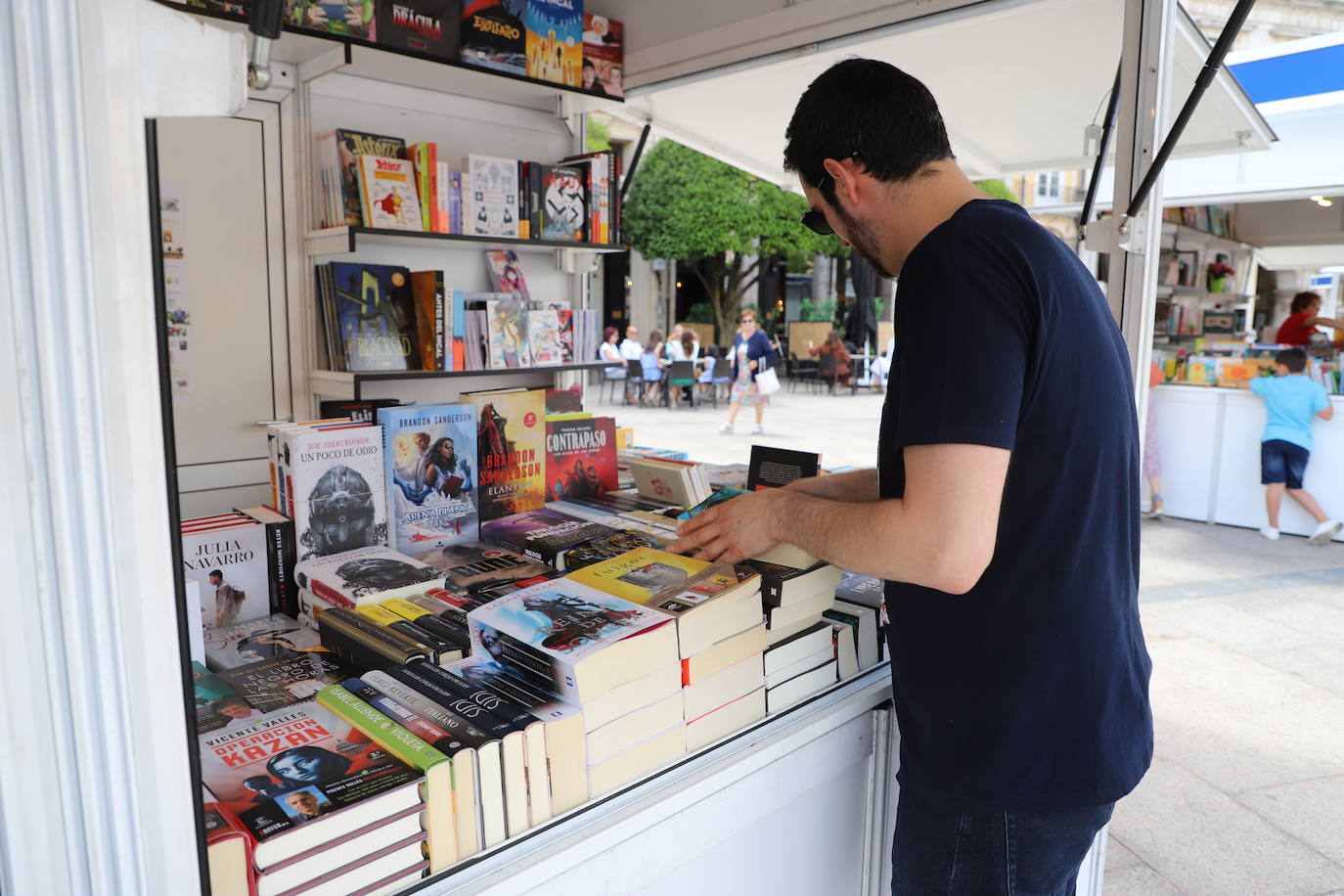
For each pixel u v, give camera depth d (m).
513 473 2.19
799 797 1.54
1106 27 2.88
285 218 2.68
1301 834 2.70
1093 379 1.10
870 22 2.52
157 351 0.58
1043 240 1.09
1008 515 1.12
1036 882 1.21
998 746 1.16
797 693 1.54
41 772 0.58
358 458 1.81
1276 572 5.18
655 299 22.42
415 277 2.77
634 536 1.92
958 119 4.07
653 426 10.83
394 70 2.66
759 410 10.45
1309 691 3.63
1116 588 1.17
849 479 1.57
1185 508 6.49
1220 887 2.46
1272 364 6.12
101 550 0.57
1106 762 1.16
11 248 0.52
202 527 1.67
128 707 0.60
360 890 1.00
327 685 1.33
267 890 0.93
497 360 2.91
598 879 1.17
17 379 0.53
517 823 1.14
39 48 0.50
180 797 0.63
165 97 0.56
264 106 2.59
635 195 16.66
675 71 3.03
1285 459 5.84
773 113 4.04
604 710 1.22
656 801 1.24
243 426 2.69
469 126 3.03
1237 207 9.61
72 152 0.52
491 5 2.66
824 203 1.25
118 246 0.55
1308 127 6.07
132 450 0.57
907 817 1.29
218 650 1.50
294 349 2.75
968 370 1.01
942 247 1.07
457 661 1.38
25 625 0.56
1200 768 3.06
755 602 1.42
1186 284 9.12
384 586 1.60
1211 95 3.67
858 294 20.03
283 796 0.99
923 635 1.21
